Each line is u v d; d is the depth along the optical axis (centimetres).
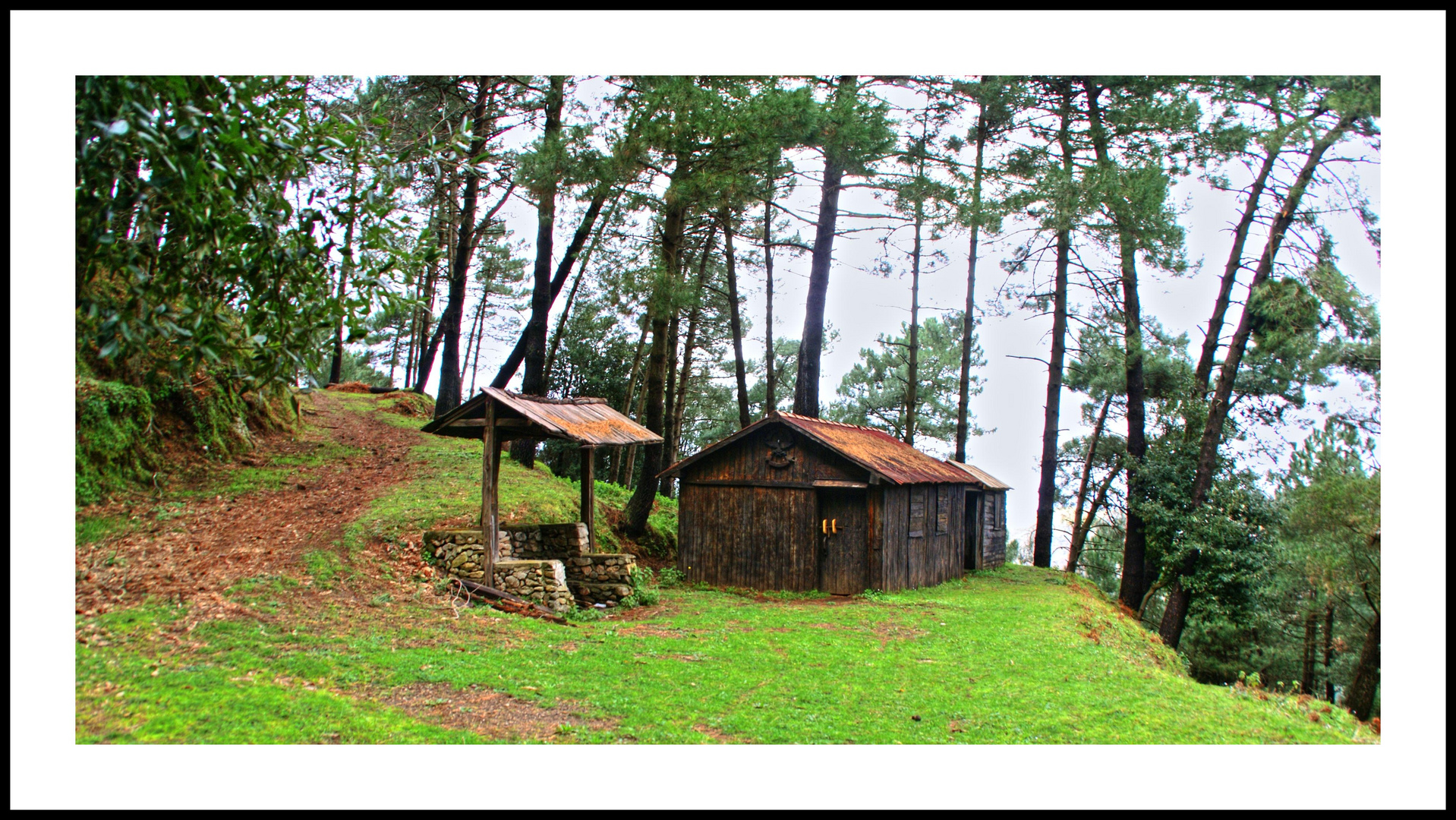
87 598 956
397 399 3105
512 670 938
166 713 682
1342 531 1638
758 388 4125
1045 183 2075
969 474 2442
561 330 3288
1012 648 1188
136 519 1330
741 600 1664
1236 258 2144
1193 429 2397
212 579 1121
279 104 735
